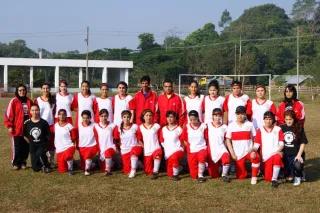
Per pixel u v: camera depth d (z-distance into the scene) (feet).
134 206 21.07
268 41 248.52
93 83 182.39
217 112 26.89
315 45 232.32
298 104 26.99
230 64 185.57
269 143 25.84
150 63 201.26
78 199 22.13
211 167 26.89
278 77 193.06
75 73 202.49
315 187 24.72
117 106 29.68
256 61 205.36
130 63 178.91
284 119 26.35
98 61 175.11
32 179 26.16
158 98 29.14
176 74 184.65
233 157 26.58
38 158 27.84
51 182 25.49
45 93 29.37
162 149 27.50
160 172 28.48
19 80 169.27
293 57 227.20
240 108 26.58
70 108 29.63
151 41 256.93
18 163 28.76
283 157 25.94
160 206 21.11
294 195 23.06
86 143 27.91
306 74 157.07
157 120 28.91
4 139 42.06
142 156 28.50
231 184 25.35
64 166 27.91
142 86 29.22
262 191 23.81
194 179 26.61
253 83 177.68
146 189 24.14
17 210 20.43
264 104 27.94
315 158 33.12
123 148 27.78
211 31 275.80
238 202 21.77
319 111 84.12
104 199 22.17
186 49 227.81
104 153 27.73
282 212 20.33
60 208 20.75
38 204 21.29
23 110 28.68
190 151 26.81
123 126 27.81
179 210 20.53
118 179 26.43
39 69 189.26
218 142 26.73
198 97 28.81
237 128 26.61
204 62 187.11
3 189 23.85
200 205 21.29
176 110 28.60
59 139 27.81
